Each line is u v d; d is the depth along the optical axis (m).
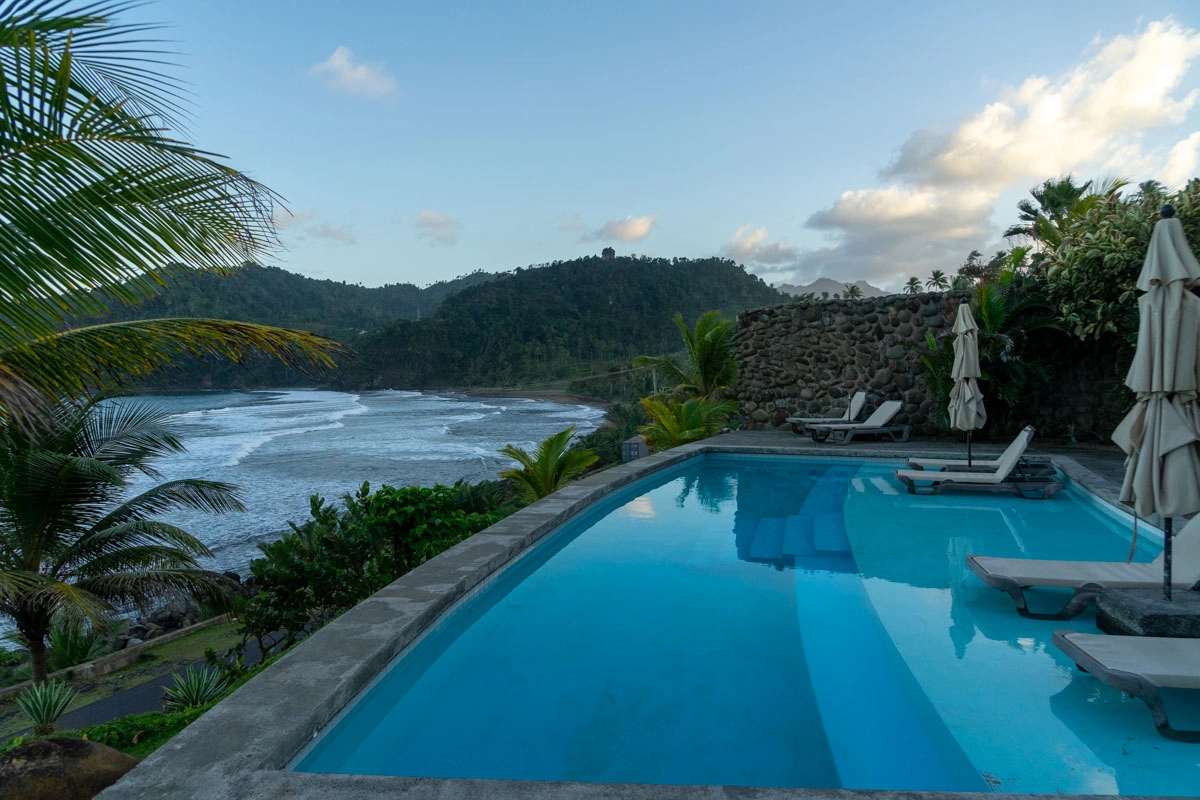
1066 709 2.98
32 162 2.73
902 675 3.41
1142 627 3.25
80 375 3.96
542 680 3.47
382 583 7.17
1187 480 3.18
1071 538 5.86
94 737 5.71
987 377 10.66
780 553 5.67
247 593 18.73
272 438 68.19
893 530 6.22
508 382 190.25
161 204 3.07
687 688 3.36
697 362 17.84
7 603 9.42
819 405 13.67
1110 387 10.73
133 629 19.56
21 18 2.66
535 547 5.58
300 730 2.44
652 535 6.33
